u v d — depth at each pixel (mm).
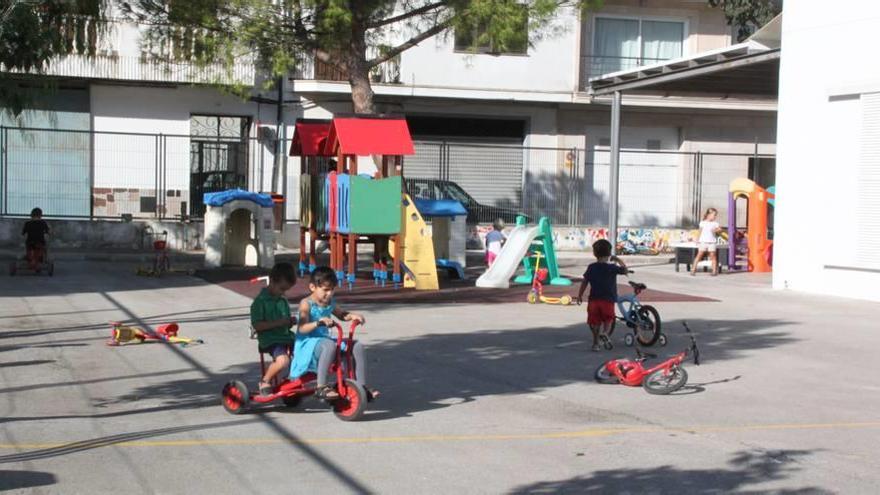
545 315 16500
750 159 36969
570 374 11211
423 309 17078
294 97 34062
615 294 12836
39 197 31844
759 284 22797
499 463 7418
